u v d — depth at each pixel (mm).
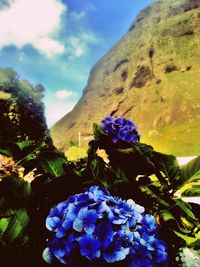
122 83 140250
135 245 1788
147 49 132000
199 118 104938
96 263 1709
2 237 2027
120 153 2895
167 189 2768
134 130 2994
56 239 1737
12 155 3166
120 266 1746
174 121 107188
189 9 136625
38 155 2598
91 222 1741
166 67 123625
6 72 17859
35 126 17734
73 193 2428
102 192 1967
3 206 2141
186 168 2688
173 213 2555
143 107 118625
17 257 2043
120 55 147500
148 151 2750
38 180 2719
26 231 2102
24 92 17766
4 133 16359
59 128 156625
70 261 1707
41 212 2229
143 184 2869
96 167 2596
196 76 117750
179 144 97875
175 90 113688
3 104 16609
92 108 146500
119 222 1782
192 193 2752
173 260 2295
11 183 2195
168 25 133500
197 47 124500
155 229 1961
